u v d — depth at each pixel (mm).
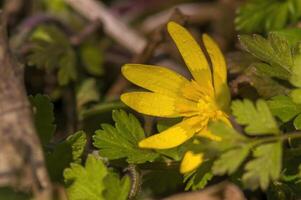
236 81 249
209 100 229
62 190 222
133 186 234
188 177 229
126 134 236
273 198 233
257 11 291
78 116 281
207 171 226
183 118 236
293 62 230
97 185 223
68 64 291
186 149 225
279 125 231
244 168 217
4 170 217
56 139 285
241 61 260
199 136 216
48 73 287
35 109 235
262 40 238
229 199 247
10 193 217
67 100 292
